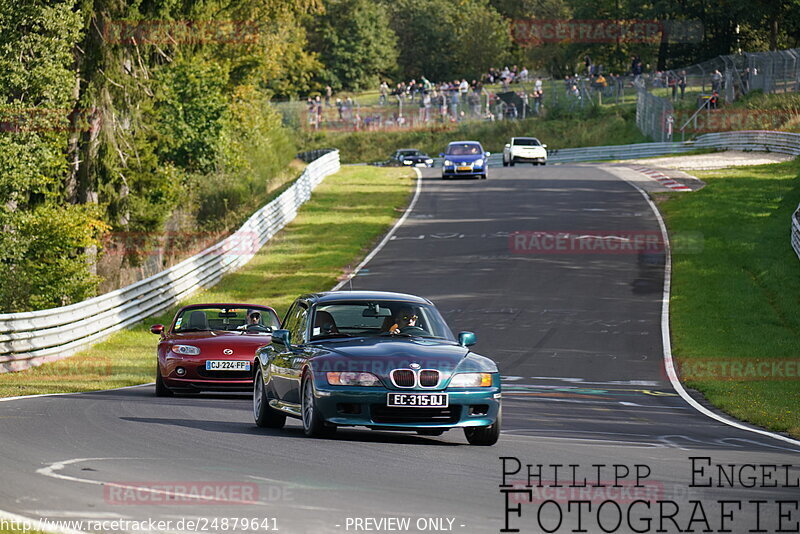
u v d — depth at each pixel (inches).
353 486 1040.8
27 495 956.6
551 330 3427.7
